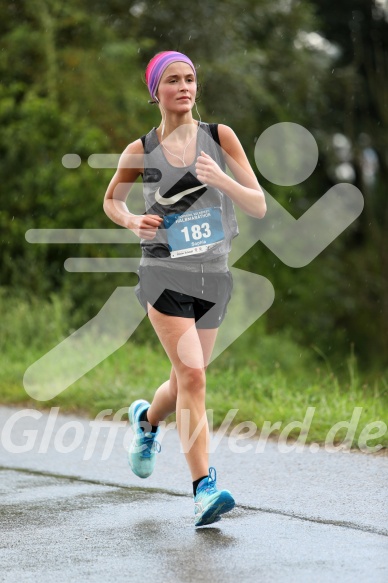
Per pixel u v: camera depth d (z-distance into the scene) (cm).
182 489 1486
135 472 1450
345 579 1009
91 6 4975
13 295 3897
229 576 1030
